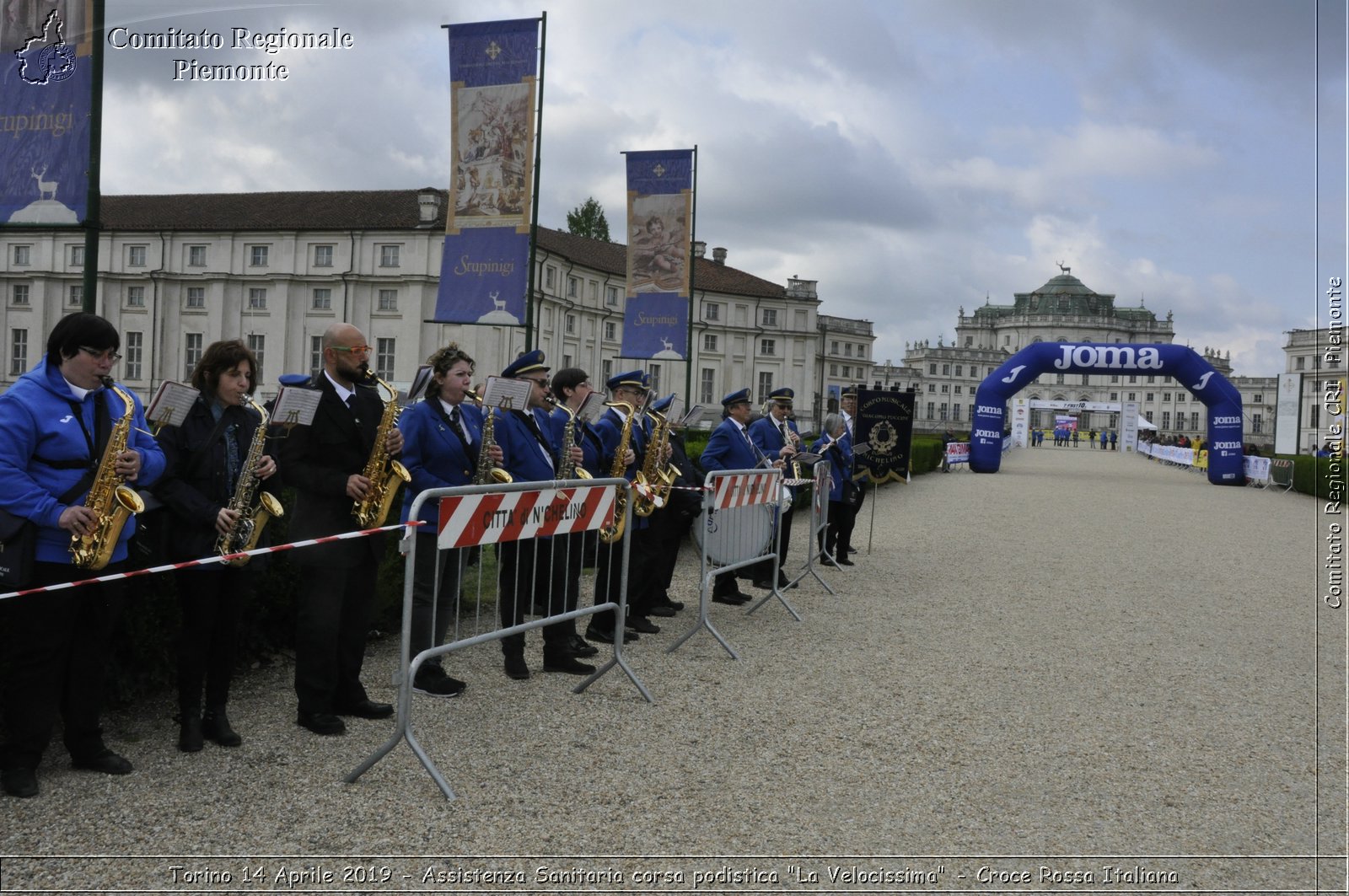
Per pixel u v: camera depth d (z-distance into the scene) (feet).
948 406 419.54
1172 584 34.76
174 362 162.20
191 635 15.02
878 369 407.64
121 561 13.75
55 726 15.88
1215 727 17.97
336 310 156.46
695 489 25.91
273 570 19.74
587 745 15.93
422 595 18.42
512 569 19.85
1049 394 421.59
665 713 17.80
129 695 16.74
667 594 27.86
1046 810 13.82
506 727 16.78
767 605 28.73
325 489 15.96
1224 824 13.50
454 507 15.24
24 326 165.99
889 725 17.47
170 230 160.66
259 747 15.39
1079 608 29.58
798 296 222.89
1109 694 20.02
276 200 166.71
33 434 12.62
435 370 18.62
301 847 11.92
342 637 16.93
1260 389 386.32
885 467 42.88
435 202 154.10
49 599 12.89
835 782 14.60
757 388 220.23
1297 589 34.37
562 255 169.37
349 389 16.57
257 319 159.43
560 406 22.62
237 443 15.26
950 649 23.59
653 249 57.00
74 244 164.35
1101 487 94.43
